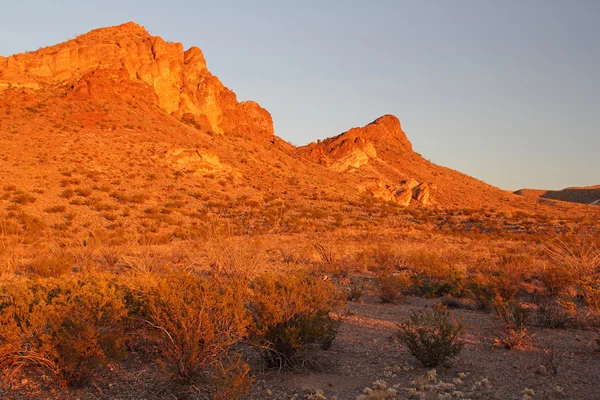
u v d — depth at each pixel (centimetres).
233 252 1130
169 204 3947
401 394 591
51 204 3475
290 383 635
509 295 1159
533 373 656
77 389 607
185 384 601
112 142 5041
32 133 4772
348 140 8688
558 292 1200
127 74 6325
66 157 4453
